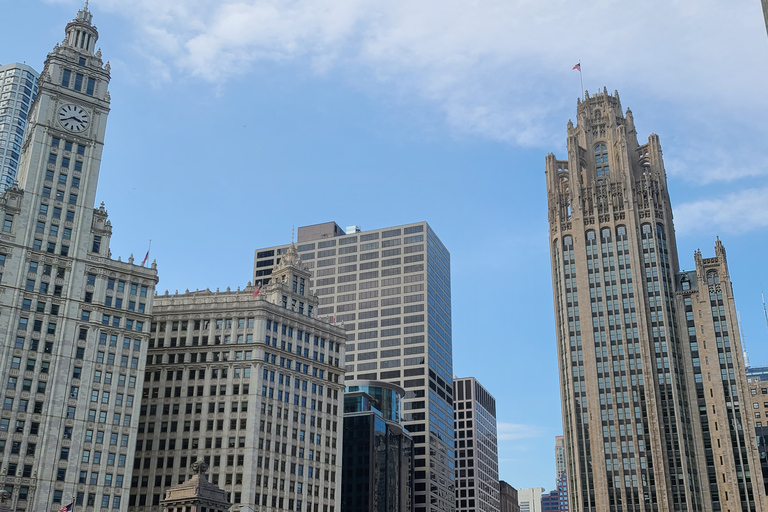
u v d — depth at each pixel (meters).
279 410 168.12
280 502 161.50
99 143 161.75
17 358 140.25
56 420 140.88
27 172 151.88
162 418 165.50
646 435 196.00
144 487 160.12
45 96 157.25
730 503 188.00
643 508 190.00
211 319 172.38
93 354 148.38
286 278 186.25
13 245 145.50
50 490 136.62
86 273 152.25
